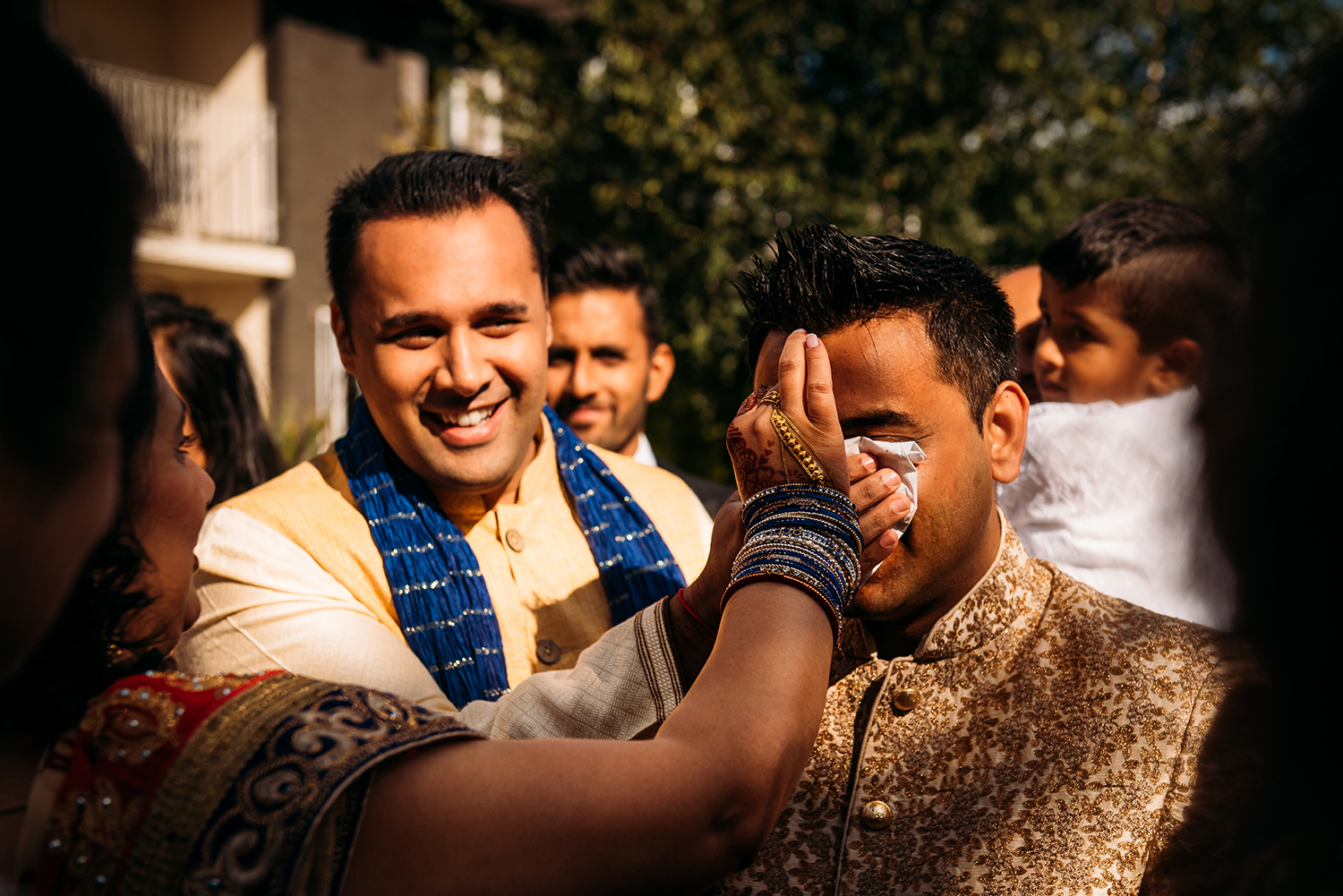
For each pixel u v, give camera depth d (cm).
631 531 194
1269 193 75
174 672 98
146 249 87
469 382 170
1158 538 197
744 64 709
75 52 80
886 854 128
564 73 821
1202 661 125
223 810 86
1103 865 119
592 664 141
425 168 176
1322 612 70
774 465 120
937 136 703
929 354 128
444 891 89
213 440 265
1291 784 81
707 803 93
